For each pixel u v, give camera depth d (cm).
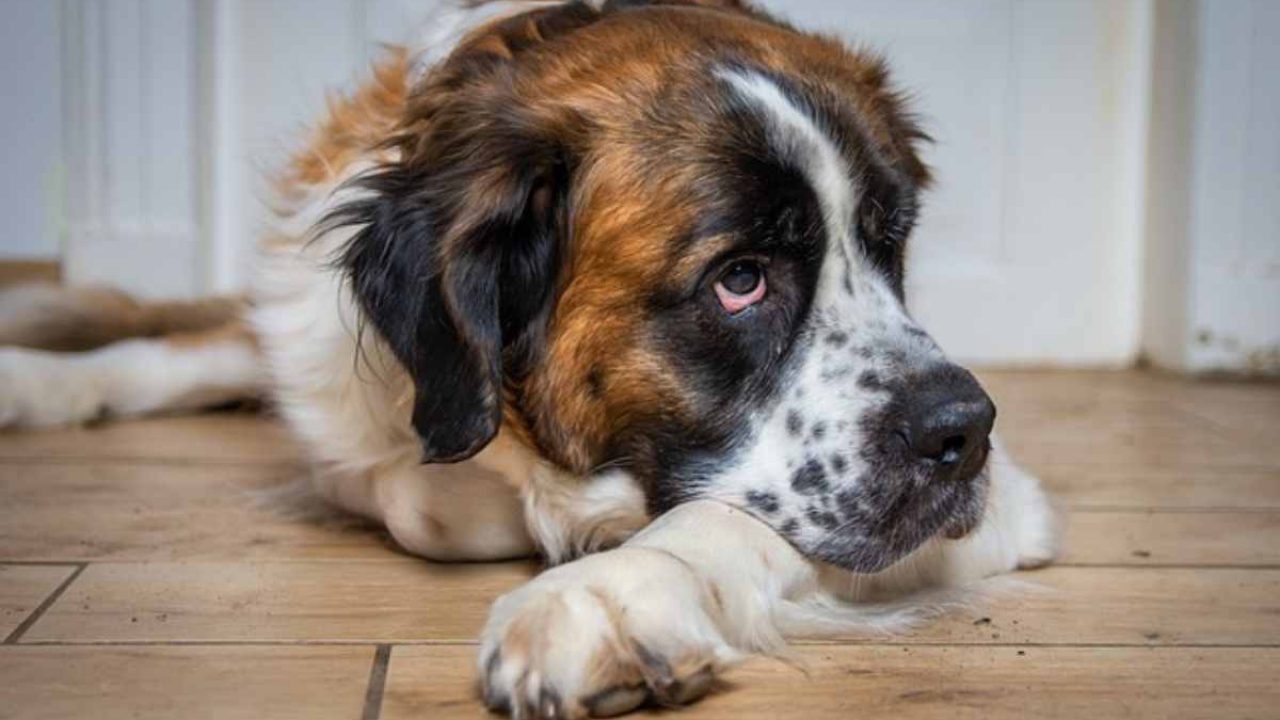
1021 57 259
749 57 150
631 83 147
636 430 147
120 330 218
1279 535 167
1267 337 255
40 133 305
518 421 151
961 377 144
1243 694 133
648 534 139
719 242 144
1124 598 150
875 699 132
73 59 252
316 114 192
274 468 186
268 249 172
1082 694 133
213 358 209
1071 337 268
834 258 147
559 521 152
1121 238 267
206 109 251
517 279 148
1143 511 175
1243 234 254
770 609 139
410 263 147
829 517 143
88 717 128
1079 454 198
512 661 127
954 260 264
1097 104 262
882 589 147
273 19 249
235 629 142
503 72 151
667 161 145
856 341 145
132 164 253
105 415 208
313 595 149
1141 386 246
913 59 257
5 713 129
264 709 130
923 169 166
